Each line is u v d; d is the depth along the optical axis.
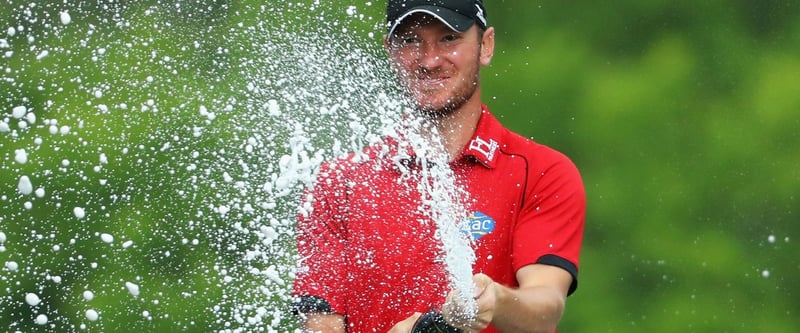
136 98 24.61
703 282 41.59
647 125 42.00
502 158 12.95
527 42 42.06
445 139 12.94
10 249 27.62
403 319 12.77
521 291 12.03
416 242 12.71
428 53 12.86
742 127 42.66
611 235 41.72
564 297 12.68
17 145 27.39
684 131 42.28
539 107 41.12
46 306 27.47
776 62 43.44
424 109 12.94
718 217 42.06
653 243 41.56
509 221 12.84
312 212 13.06
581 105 41.66
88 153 27.03
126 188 26.47
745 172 42.22
